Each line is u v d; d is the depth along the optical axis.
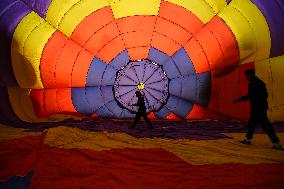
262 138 7.24
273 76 10.26
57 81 11.51
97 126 8.95
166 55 12.69
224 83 11.36
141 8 10.62
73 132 7.37
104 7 10.38
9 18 9.52
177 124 10.27
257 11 9.55
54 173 3.90
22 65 10.38
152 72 13.35
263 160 4.80
